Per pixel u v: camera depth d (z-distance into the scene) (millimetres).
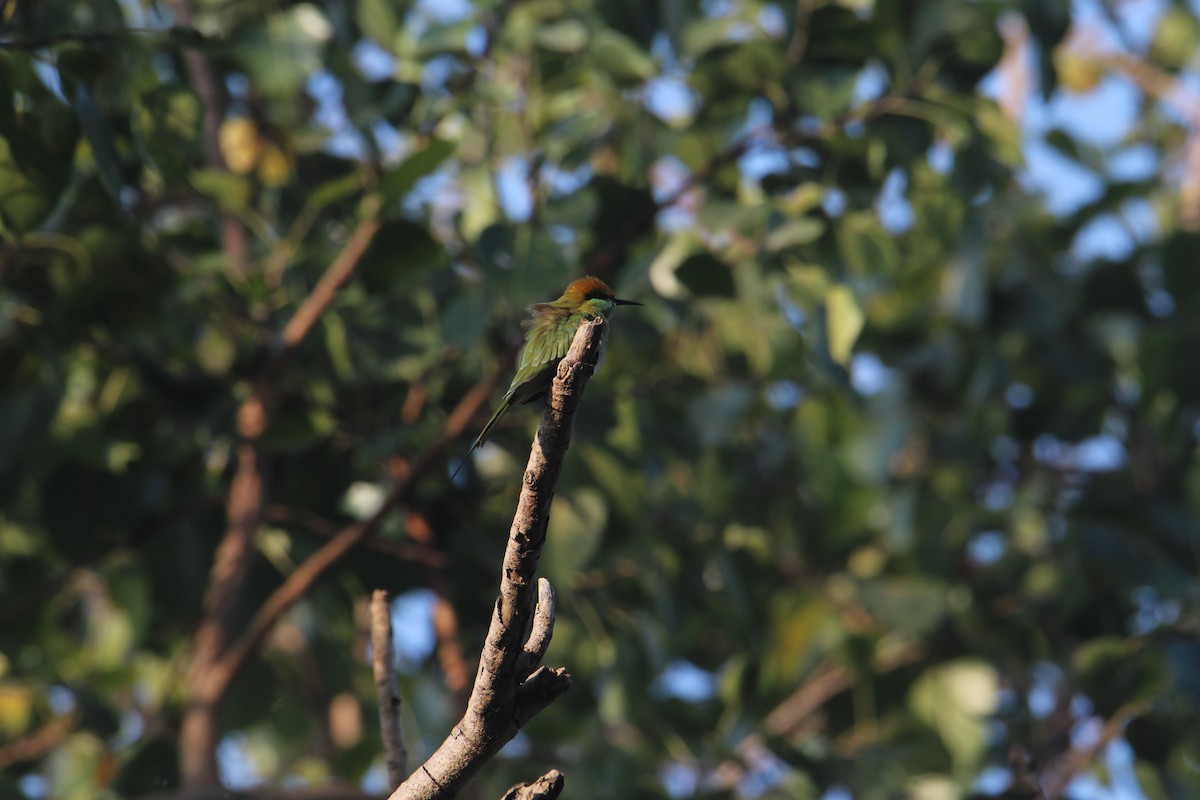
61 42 9359
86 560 13344
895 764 14367
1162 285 16672
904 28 12453
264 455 13430
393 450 12414
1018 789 13141
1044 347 17062
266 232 13047
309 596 14570
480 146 14320
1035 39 12828
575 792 13070
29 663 14594
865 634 15531
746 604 13750
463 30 12602
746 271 13570
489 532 13852
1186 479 16250
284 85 11688
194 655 13648
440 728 13320
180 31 9586
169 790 13320
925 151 12672
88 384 14180
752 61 12219
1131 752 15070
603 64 12430
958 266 16312
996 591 16891
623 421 13641
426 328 13477
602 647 13906
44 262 11664
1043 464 17922
